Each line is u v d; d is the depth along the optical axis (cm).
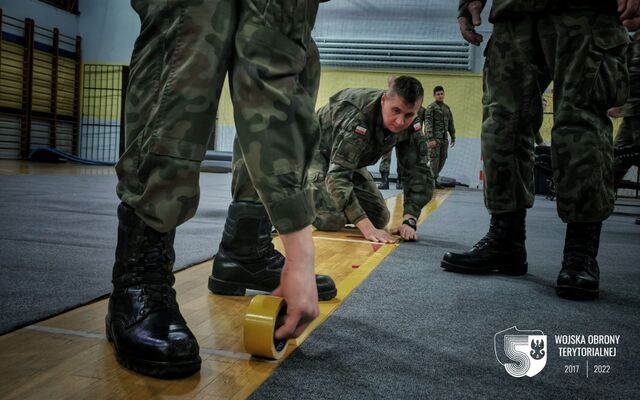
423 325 122
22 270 157
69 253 187
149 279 97
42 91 1102
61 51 1143
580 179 157
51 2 1106
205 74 89
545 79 184
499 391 87
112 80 1194
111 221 281
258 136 86
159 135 88
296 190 87
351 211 263
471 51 1112
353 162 258
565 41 161
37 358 94
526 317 132
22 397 79
